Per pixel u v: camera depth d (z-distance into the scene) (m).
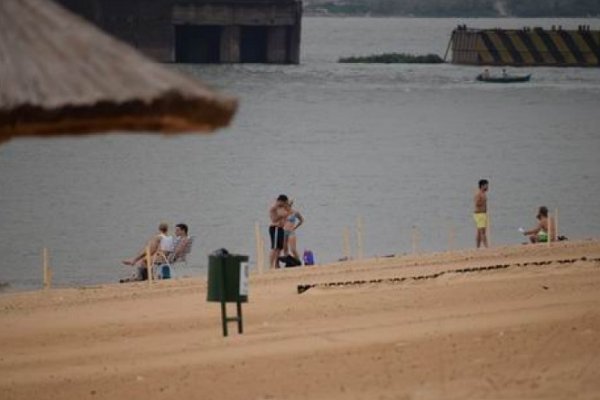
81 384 56.47
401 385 51.47
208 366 57.31
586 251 100.50
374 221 179.62
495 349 56.09
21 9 27.95
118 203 199.00
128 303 80.62
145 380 56.00
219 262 64.12
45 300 84.12
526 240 168.50
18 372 59.81
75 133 27.09
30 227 175.25
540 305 68.44
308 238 165.88
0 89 26.75
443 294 74.75
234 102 27.61
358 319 68.06
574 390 49.03
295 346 60.19
